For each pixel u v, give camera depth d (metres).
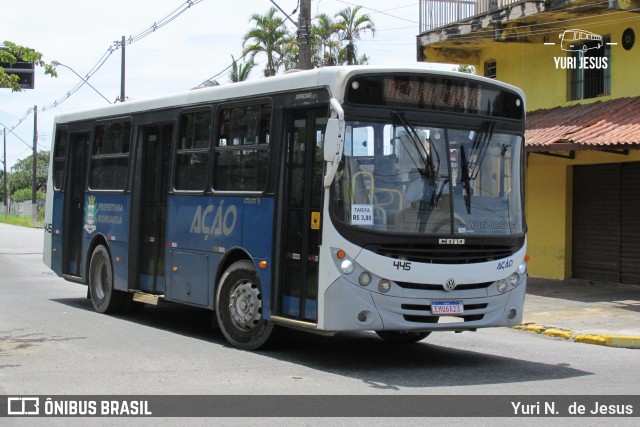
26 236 45.38
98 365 9.21
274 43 40.66
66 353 9.96
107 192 13.62
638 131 14.59
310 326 8.92
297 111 9.59
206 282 10.91
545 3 17.75
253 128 10.25
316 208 9.07
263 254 9.78
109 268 13.52
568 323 13.10
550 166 19.14
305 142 9.38
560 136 15.87
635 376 9.01
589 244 18.36
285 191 9.60
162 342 10.89
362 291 8.61
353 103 8.77
